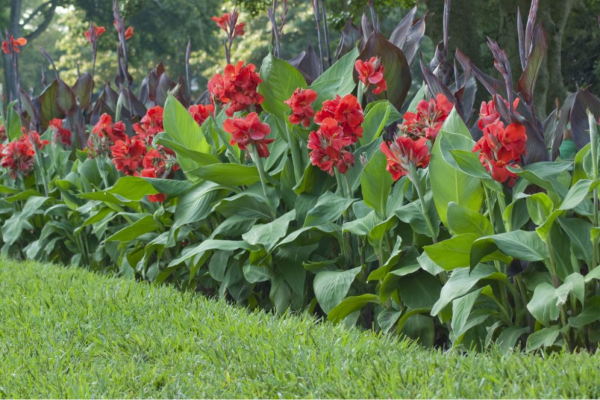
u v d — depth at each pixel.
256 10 12.90
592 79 19.41
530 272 3.10
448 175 3.21
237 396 2.35
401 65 4.16
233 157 4.48
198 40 31.38
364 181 3.46
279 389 2.39
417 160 3.21
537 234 2.97
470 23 10.20
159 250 4.65
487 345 3.05
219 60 34.00
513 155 2.88
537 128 3.41
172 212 4.68
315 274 4.08
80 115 6.93
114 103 7.07
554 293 2.78
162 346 2.94
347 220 3.86
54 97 6.98
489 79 3.79
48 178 6.33
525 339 3.22
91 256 5.68
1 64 30.78
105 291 4.02
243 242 3.91
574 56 19.20
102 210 5.05
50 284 4.40
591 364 2.22
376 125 3.94
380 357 2.58
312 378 2.41
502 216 3.19
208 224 4.57
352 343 2.78
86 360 2.94
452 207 3.09
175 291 4.05
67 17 31.16
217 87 4.09
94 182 5.62
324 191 4.04
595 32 18.00
